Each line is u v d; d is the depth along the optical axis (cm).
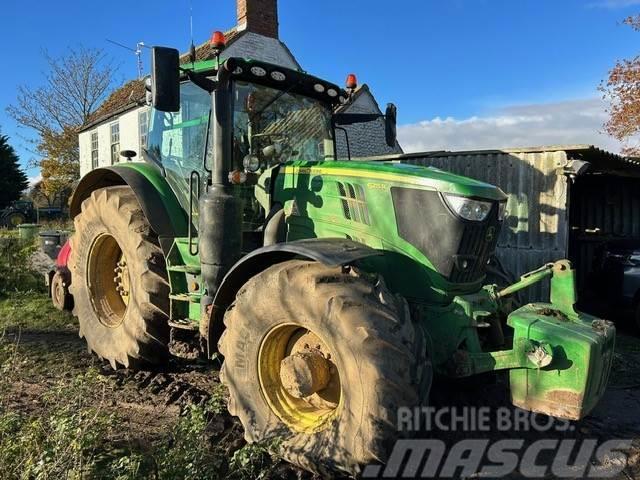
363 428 283
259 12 1539
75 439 284
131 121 1748
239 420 383
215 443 357
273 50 1573
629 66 1742
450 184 346
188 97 479
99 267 550
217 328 388
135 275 473
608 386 507
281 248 331
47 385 465
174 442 317
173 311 461
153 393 453
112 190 530
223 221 392
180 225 482
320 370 313
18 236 1404
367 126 1644
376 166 380
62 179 3234
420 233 354
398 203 362
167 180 507
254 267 368
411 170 369
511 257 774
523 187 765
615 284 776
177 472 283
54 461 267
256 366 341
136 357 477
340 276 314
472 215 344
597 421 421
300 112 487
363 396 283
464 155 818
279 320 328
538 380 315
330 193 393
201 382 476
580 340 304
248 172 421
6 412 352
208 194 398
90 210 544
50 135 3169
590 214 1135
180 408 422
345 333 291
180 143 491
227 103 402
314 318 307
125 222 489
